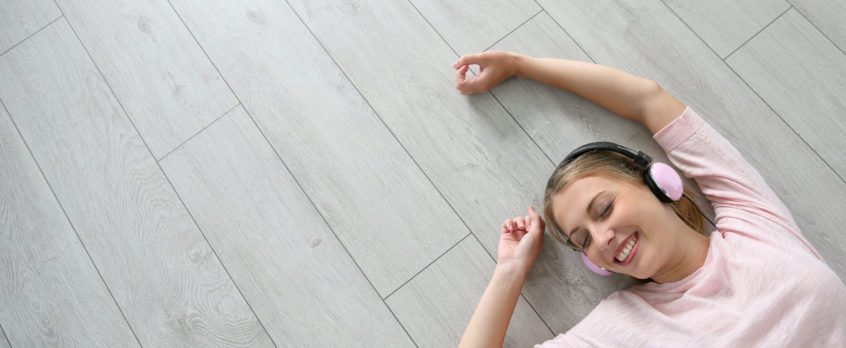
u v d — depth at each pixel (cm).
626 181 106
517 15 132
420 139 128
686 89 125
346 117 130
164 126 134
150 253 128
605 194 104
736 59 125
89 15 141
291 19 137
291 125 131
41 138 136
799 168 119
